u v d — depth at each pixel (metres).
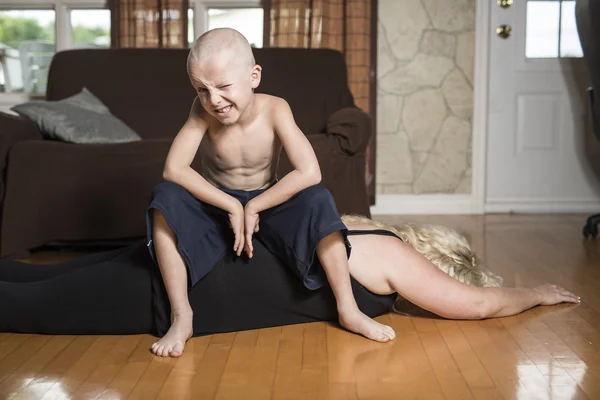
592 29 3.38
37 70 4.57
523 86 4.42
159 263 1.82
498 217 4.28
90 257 2.19
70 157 3.08
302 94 3.89
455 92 4.44
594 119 3.63
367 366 1.69
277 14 4.26
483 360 1.73
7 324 1.93
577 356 1.75
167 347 1.77
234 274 1.90
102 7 4.46
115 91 3.89
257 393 1.54
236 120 1.71
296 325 2.01
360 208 3.36
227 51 1.64
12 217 3.04
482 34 4.38
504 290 2.07
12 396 1.53
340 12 4.31
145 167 3.10
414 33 4.41
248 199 1.87
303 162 1.77
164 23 4.27
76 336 1.94
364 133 3.28
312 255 1.81
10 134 3.11
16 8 4.51
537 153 4.45
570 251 3.15
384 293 1.96
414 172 4.51
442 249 2.02
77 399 1.51
